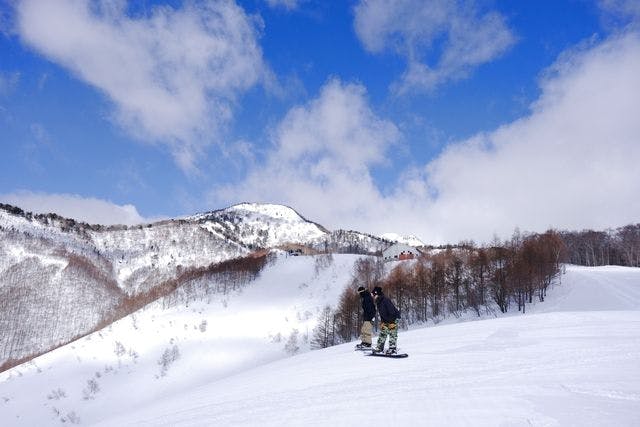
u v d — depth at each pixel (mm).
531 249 85625
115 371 92750
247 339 106000
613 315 19922
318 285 150250
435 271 94500
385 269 142625
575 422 6184
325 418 8062
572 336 14664
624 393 7523
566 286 79375
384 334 15031
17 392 87125
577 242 182375
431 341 17312
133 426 11031
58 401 82250
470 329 19469
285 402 10055
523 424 6344
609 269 98812
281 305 133875
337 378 12055
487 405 7531
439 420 7023
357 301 94250
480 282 86812
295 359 19484
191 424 9672
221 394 13086
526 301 77625
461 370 11047
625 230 182000
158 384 86688
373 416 7734
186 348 100938
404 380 10617
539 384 8703
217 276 174250
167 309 137375
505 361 11586
